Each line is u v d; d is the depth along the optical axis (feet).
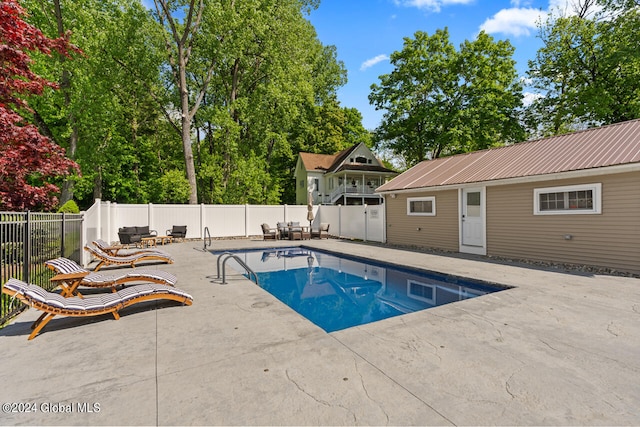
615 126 31.50
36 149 26.55
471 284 23.54
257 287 21.17
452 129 79.61
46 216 19.95
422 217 42.73
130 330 13.34
